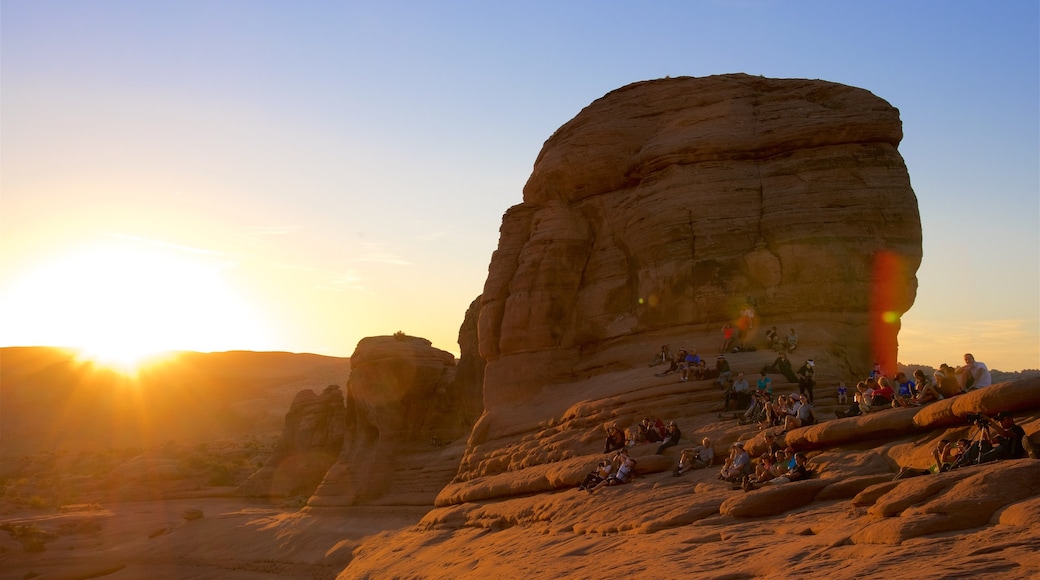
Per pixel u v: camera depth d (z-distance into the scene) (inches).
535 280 1549.0
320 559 1841.8
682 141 1393.9
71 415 5866.1
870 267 1269.7
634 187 1482.5
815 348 1240.8
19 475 3873.0
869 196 1285.7
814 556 495.2
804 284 1270.9
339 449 2780.5
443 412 2271.2
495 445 1466.5
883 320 1278.3
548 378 1507.1
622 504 862.5
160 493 3090.6
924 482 531.5
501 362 1578.5
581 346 1509.6
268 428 5689.0
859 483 649.0
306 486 2741.1
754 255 1302.9
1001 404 639.1
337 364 7751.0
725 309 1307.8
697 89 1465.3
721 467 898.7
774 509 666.2
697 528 680.4
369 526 1977.1
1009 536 442.9
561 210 1565.0
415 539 1298.0
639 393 1182.9
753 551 549.3
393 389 2193.7
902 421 729.6
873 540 495.8
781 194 1321.4
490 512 1173.7
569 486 1074.7
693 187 1365.7
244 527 2276.1
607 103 1574.8
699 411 1107.9
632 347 1403.8
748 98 1414.9
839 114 1321.4
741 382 1072.2
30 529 2410.2
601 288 1483.8
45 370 6427.2
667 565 562.3
